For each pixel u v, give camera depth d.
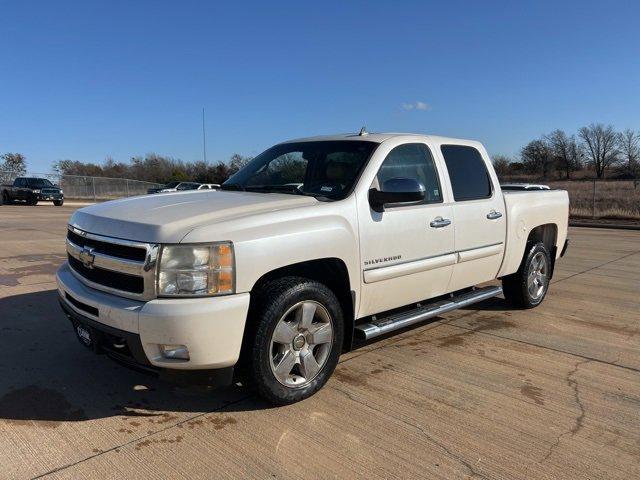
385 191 4.11
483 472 2.97
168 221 3.35
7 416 3.52
